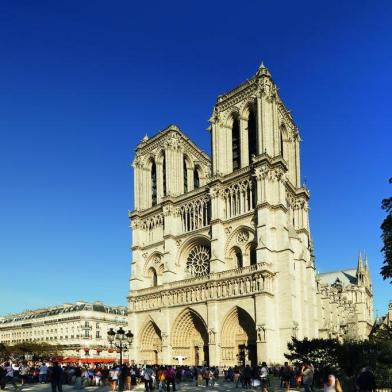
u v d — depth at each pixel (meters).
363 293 178.00
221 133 108.50
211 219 102.38
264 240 90.44
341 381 41.75
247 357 88.56
